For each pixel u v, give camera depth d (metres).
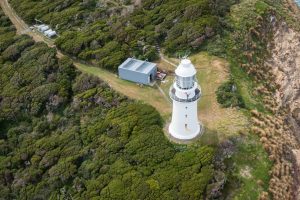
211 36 64.50
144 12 73.25
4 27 80.12
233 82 58.00
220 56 62.12
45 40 75.12
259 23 70.12
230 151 47.81
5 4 87.81
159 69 62.50
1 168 57.91
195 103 46.59
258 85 60.56
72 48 69.31
